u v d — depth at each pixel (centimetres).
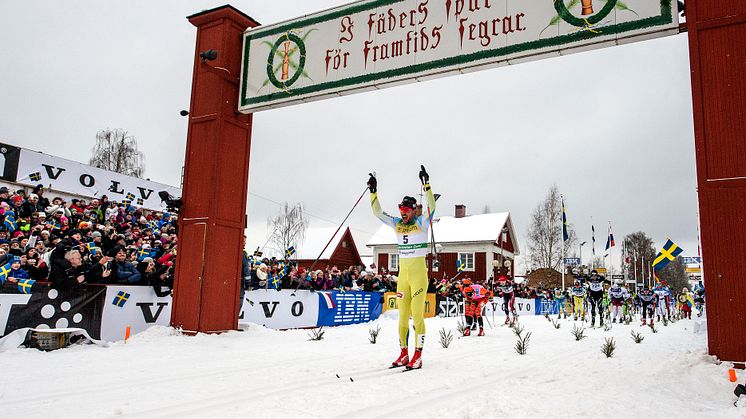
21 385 424
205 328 809
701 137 561
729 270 532
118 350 645
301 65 866
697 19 585
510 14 710
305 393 410
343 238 3931
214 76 887
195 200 862
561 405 383
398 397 403
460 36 743
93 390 412
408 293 574
